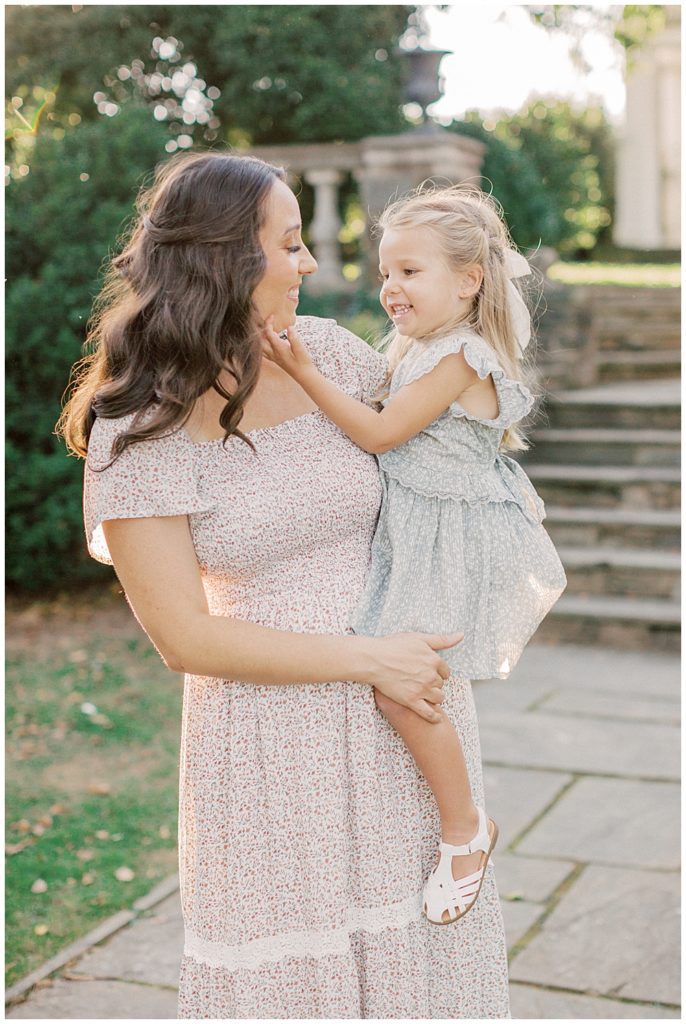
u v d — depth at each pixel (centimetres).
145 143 684
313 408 193
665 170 1697
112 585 724
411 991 183
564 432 792
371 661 176
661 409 785
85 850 390
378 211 854
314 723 178
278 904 179
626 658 614
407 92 860
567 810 416
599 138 1892
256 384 179
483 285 211
